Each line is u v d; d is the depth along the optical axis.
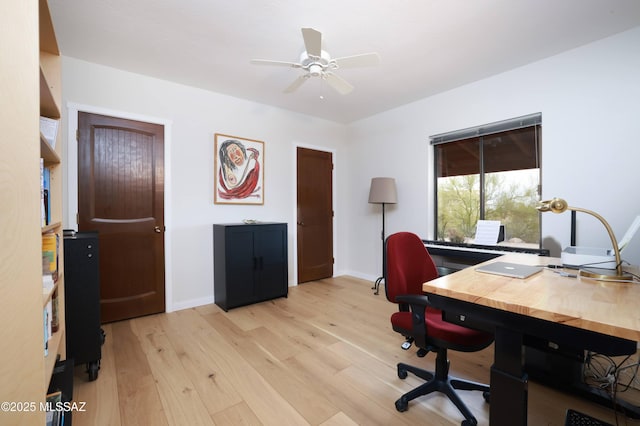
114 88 2.71
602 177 2.33
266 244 3.31
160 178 2.96
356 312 2.98
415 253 1.82
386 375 1.83
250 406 1.54
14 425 0.81
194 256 3.17
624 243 1.31
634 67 2.18
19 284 0.83
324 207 4.42
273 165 3.82
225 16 1.98
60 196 1.62
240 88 3.21
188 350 2.16
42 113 1.60
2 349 0.80
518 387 0.94
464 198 3.32
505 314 0.94
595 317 0.76
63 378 1.37
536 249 2.48
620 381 1.75
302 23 2.06
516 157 2.90
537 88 2.65
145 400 1.58
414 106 3.67
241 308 3.10
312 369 1.90
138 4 1.85
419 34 2.20
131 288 2.79
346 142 4.65
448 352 2.13
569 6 1.90
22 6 0.85
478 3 1.86
